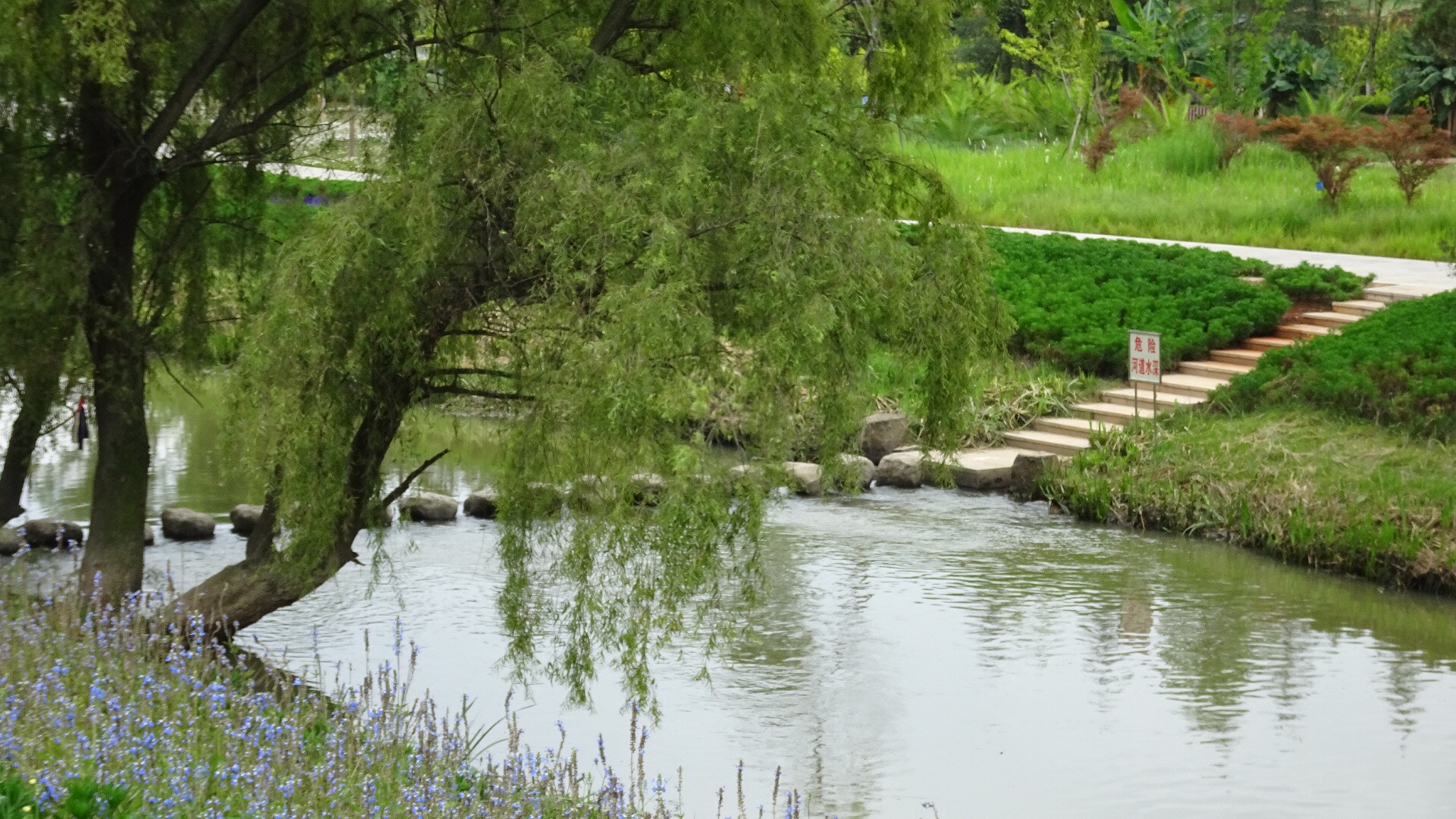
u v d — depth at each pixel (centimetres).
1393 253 3028
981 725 1102
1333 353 2064
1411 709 1147
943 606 1431
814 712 1127
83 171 1163
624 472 787
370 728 806
